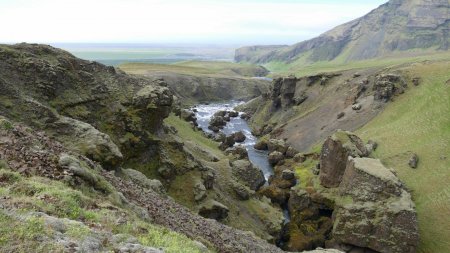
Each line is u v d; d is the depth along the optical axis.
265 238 54.44
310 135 109.31
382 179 57.75
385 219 53.28
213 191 57.00
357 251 55.28
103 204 18.66
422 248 53.94
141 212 22.42
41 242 12.06
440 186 63.78
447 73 102.31
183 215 30.11
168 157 54.91
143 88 59.28
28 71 46.44
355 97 115.94
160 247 15.55
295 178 80.69
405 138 80.88
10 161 18.81
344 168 69.62
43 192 16.30
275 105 149.50
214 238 27.97
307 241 59.34
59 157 21.58
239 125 148.00
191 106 185.75
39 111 38.91
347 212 57.22
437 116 84.88
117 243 14.20
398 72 114.19
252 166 76.50
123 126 52.22
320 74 147.75
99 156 34.59
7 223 12.55
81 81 52.94
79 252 12.33
